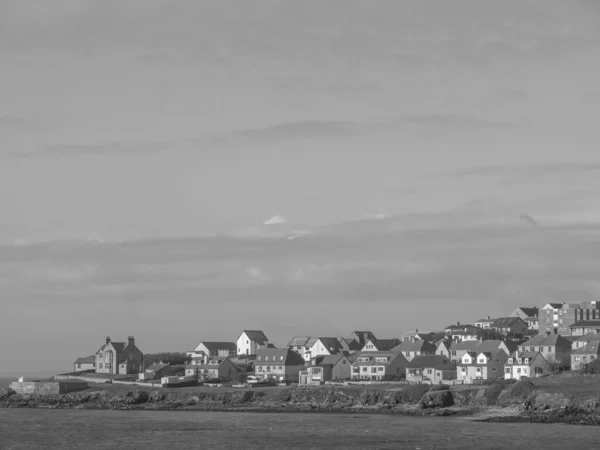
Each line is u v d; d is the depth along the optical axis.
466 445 172.75
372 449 168.50
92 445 175.75
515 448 168.75
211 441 180.38
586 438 182.25
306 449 168.88
